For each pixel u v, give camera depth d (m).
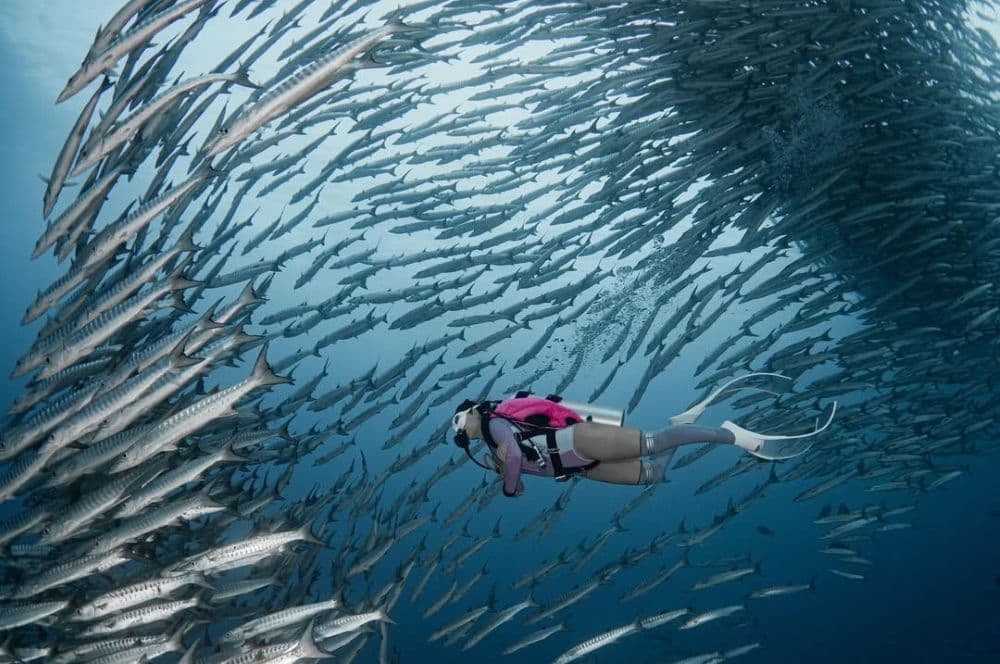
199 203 17.05
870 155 10.85
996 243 11.56
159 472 4.78
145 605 4.38
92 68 4.55
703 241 11.92
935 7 12.02
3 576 4.86
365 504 7.71
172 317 6.77
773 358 9.73
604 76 10.57
